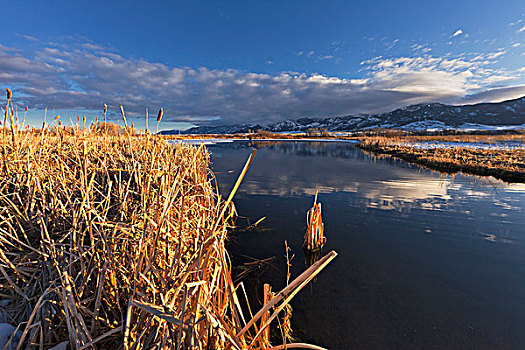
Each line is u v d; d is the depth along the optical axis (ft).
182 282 5.25
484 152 75.25
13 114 12.66
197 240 6.84
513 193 34.14
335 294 13.60
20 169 11.42
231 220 23.99
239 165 63.16
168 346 5.53
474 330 11.17
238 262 16.87
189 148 25.54
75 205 9.04
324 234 21.50
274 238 20.58
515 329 11.20
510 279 14.96
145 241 6.54
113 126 18.67
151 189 10.60
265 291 6.93
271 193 35.06
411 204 29.86
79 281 7.15
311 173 51.62
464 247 19.01
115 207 10.34
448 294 13.60
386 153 99.50
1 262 7.34
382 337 10.69
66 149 16.87
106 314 6.35
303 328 11.16
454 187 38.27
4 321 6.50
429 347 10.27
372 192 35.60
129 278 6.79
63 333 6.21
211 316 5.04
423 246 19.22
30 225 8.84
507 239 20.27
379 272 15.74
